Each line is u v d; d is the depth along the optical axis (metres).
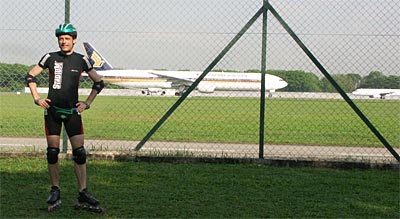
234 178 7.02
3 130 15.00
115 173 7.21
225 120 21.22
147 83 57.88
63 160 8.15
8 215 5.07
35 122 18.23
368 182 6.95
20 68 9.64
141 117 22.05
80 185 5.35
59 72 5.33
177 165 7.96
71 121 5.37
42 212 5.21
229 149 10.77
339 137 14.66
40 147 9.86
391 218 5.20
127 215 5.14
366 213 5.38
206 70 8.66
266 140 13.36
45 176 6.90
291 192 6.27
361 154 10.24
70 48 5.36
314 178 7.15
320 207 5.58
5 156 8.36
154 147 10.72
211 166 7.91
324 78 9.12
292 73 9.44
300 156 8.69
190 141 12.63
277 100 21.06
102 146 10.59
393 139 14.46
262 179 7.00
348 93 9.36
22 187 6.28
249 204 5.64
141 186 6.45
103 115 22.81
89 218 5.03
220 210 5.37
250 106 28.16
